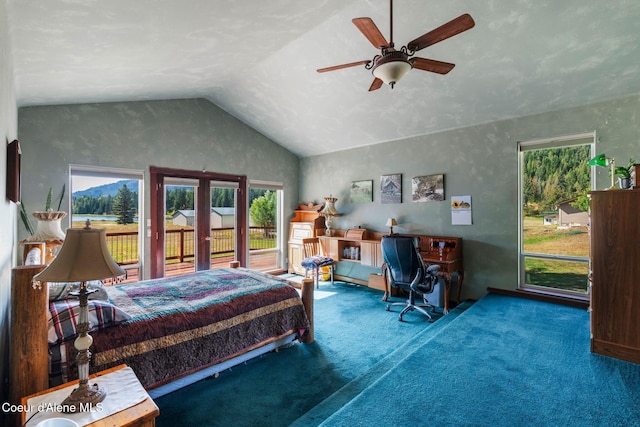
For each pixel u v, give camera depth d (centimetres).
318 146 605
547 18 267
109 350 189
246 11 249
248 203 580
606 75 306
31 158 357
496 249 413
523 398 191
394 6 283
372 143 546
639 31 257
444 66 233
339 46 345
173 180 477
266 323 275
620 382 207
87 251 135
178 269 486
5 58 178
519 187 396
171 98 469
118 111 421
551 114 370
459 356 246
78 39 221
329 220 592
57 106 373
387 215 527
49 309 190
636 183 237
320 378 254
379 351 301
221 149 536
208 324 235
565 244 379
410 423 170
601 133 338
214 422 202
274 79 436
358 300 466
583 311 343
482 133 424
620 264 236
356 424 170
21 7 171
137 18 213
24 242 245
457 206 446
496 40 299
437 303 424
